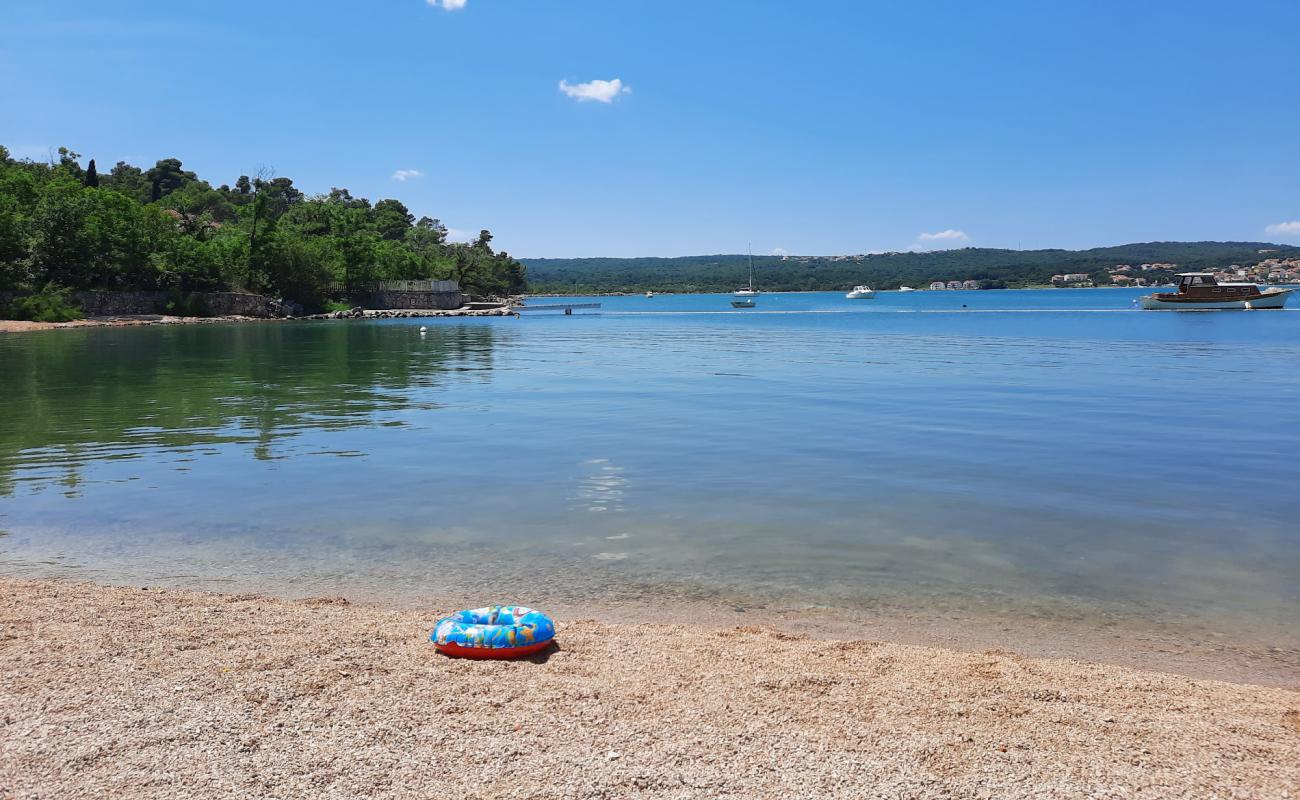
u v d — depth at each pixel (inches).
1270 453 788.0
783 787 226.4
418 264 6087.6
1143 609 400.5
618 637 346.9
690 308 7066.9
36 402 1160.2
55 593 394.6
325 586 424.5
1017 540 512.1
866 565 464.1
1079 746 253.1
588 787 224.5
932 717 271.3
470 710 271.6
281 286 4638.3
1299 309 4817.9
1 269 3580.2
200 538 509.4
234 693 281.9
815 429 929.5
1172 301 4724.4
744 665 315.0
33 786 222.8
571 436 884.6
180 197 7283.5
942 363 1806.1
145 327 3535.9
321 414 1049.5
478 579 437.4
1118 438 869.2
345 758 239.3
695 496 621.9
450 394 1263.5
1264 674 329.4
